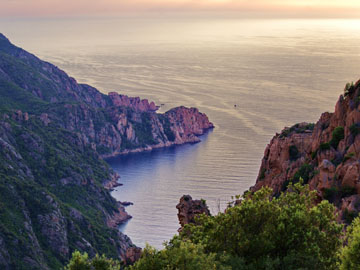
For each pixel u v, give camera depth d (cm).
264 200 6116
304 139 11056
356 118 9000
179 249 5416
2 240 15275
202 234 5975
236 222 5816
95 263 5806
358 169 7562
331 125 9881
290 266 5262
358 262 5209
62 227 17850
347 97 9788
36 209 18075
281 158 11094
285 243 5603
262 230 5731
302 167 9650
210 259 5256
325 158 9094
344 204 7194
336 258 5509
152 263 5422
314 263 5281
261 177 11956
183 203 8650
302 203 6203
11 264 14838
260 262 5400
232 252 5638
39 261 15612
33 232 16938
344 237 5841
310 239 5541
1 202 17262
